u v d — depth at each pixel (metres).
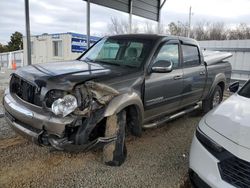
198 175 2.52
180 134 4.68
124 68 3.71
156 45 4.06
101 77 3.16
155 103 3.95
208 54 6.00
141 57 3.89
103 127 3.06
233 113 2.83
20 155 3.52
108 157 3.27
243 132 2.42
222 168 2.30
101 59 4.27
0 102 5.71
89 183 2.95
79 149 2.86
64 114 2.72
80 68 3.49
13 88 3.43
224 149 2.32
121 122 3.22
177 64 4.50
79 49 16.44
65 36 15.93
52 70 3.29
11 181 2.91
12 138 4.04
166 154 3.79
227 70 6.27
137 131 3.71
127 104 3.23
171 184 3.02
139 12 9.91
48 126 2.73
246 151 2.20
